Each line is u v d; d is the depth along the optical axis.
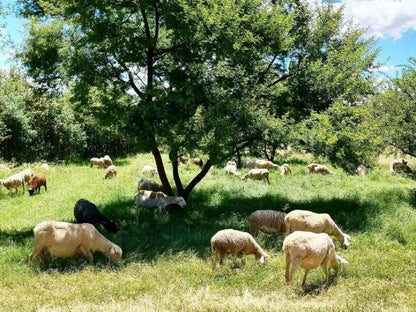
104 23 12.73
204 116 12.73
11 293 7.88
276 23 14.02
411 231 12.34
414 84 17.06
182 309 6.34
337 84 15.22
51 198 17.72
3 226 13.48
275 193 17.48
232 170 22.70
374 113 18.09
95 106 13.92
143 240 11.48
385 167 29.48
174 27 12.59
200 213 14.40
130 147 38.16
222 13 13.20
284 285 8.16
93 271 9.32
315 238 8.23
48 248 9.73
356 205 14.92
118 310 6.41
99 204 15.88
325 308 6.42
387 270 9.14
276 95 16.12
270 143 15.59
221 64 14.84
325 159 14.55
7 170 24.23
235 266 9.51
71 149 33.62
